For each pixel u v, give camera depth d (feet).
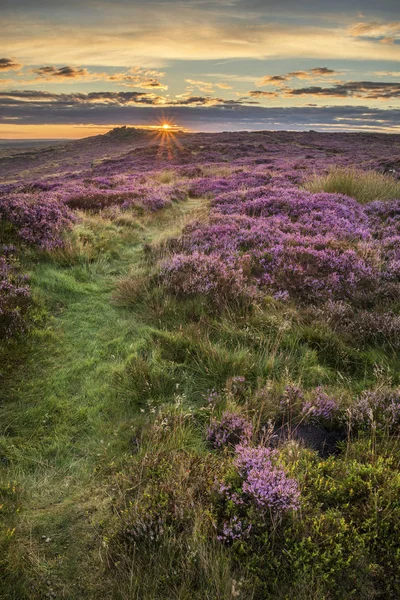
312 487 9.39
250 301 20.44
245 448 10.30
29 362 15.55
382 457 10.00
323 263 24.94
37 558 7.97
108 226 37.93
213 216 37.83
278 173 79.30
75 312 20.54
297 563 7.39
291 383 13.52
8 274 22.50
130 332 18.57
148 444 11.01
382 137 216.95
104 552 8.05
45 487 9.95
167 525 8.48
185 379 14.79
